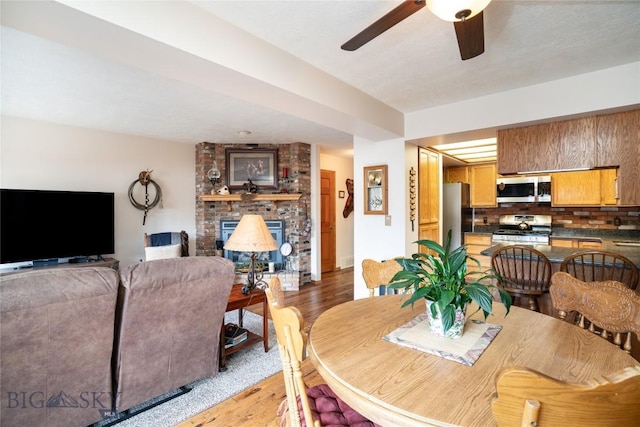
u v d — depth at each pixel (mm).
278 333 1137
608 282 1408
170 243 4605
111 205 4238
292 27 1875
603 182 4262
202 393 2113
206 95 2996
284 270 5082
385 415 829
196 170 5277
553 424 618
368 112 2965
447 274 1253
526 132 2969
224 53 1789
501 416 650
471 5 1250
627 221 4250
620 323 1331
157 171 4867
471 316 1529
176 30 1578
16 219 3529
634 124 2502
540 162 2895
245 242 2549
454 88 2830
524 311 1611
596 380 623
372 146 3926
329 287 5105
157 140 4867
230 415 1903
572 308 1529
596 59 2305
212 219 5188
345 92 2674
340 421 1130
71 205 3910
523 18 1800
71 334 1512
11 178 3631
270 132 4473
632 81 2361
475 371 1014
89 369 1611
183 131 4391
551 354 1119
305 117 2793
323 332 1365
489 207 5559
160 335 1857
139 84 2732
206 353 2135
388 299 1882
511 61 2328
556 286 1609
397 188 3688
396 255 3711
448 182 5566
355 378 983
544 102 2721
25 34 1945
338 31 1921
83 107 3334
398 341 1254
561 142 2803
